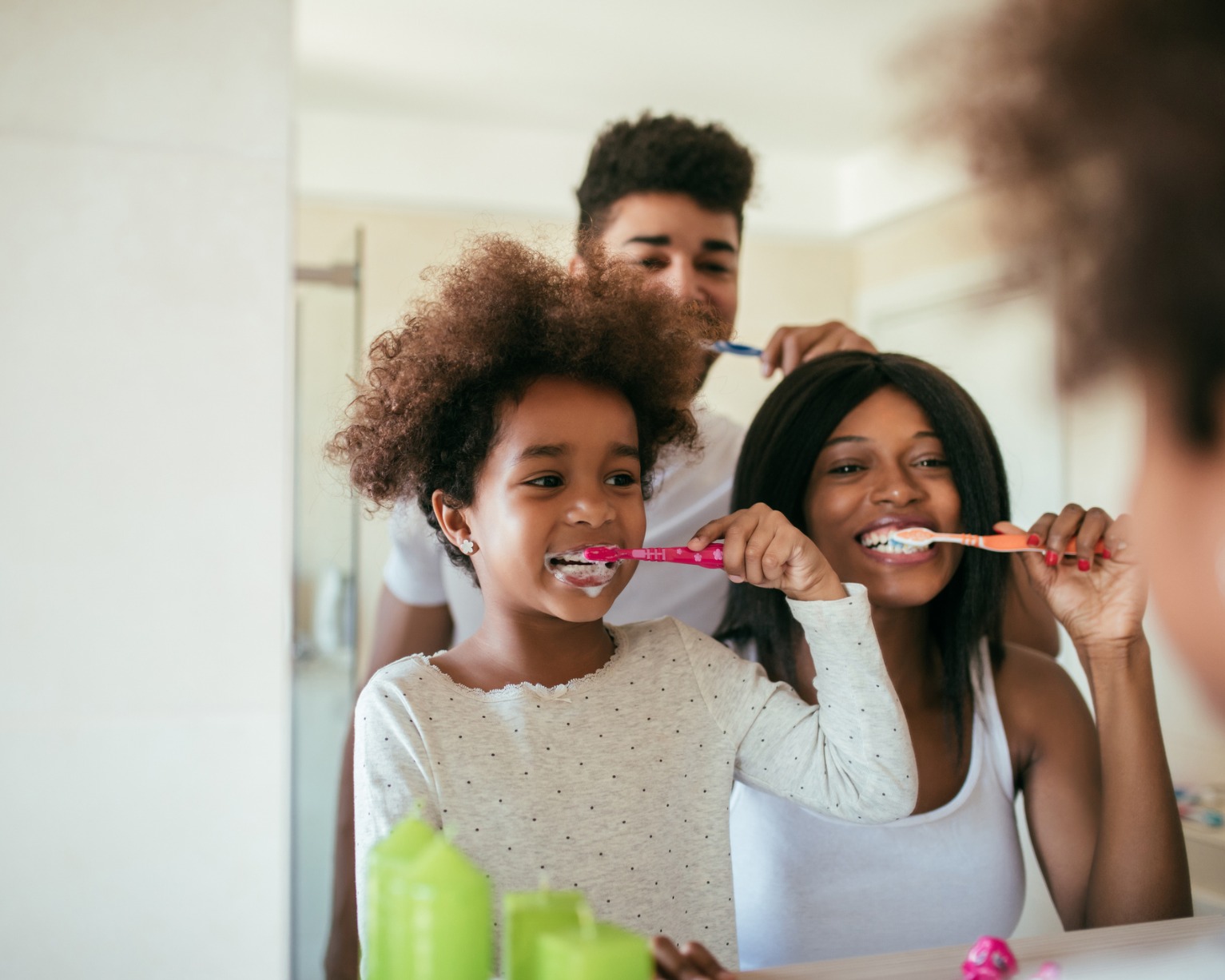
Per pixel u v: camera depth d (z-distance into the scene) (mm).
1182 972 617
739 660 857
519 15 1025
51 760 658
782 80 1063
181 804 674
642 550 752
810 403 1019
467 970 480
